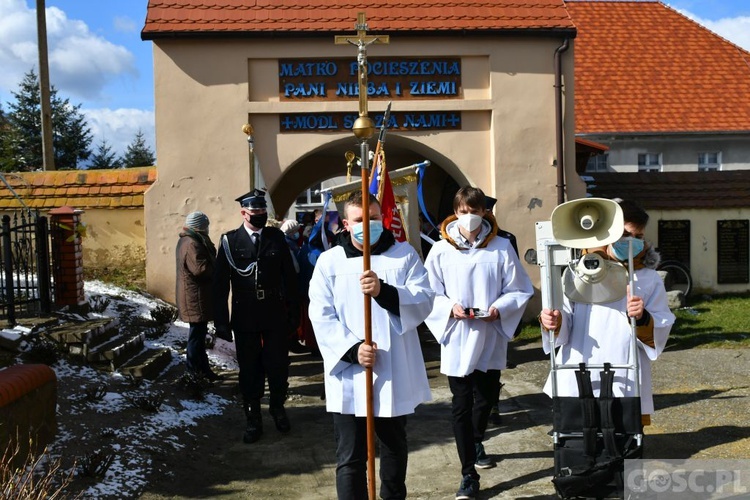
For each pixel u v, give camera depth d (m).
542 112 12.31
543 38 12.25
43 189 12.59
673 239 14.27
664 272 13.29
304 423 6.84
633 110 21.08
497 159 12.23
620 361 4.54
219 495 5.12
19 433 4.83
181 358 8.74
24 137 33.41
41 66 15.46
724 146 21.09
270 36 11.80
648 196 14.25
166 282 11.77
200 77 11.83
